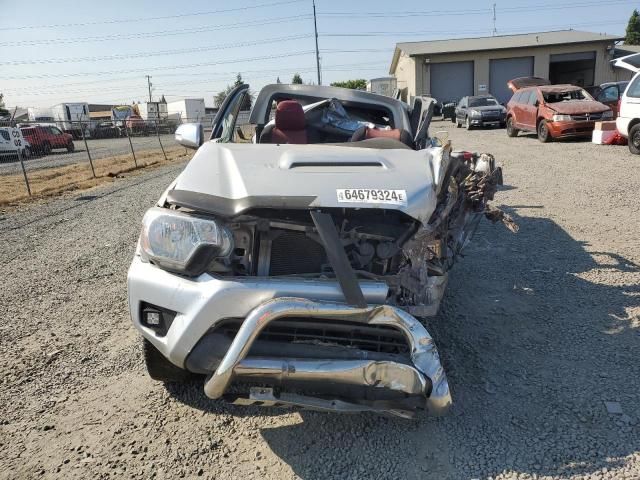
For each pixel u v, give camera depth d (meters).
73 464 2.77
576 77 43.03
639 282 4.73
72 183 14.74
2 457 2.84
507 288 4.80
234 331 2.76
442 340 3.91
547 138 16.81
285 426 3.03
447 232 3.45
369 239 2.90
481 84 41.12
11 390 3.49
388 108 4.75
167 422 3.10
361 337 2.78
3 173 19.28
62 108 48.25
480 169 4.09
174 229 2.81
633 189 8.35
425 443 2.83
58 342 4.19
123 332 4.34
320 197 2.76
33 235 8.27
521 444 2.78
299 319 2.71
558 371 3.43
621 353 3.60
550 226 6.66
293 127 4.17
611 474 2.54
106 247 7.12
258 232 2.90
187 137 4.67
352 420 3.06
